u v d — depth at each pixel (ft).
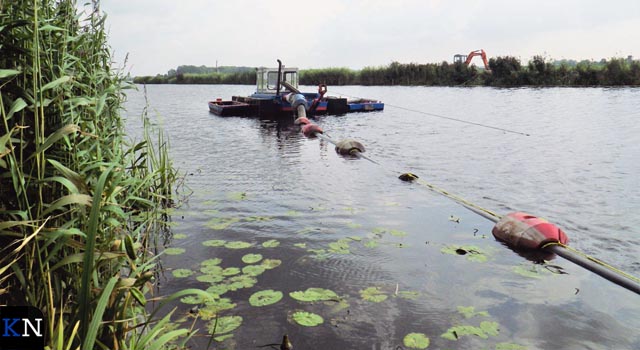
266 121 58.29
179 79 236.22
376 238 15.39
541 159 29.07
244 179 24.52
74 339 7.10
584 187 21.86
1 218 7.99
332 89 135.44
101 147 10.50
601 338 9.37
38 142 7.48
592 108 62.49
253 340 9.25
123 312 7.34
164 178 18.95
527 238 14.48
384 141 38.04
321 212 18.38
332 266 13.07
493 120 52.54
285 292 11.42
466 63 146.10
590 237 15.35
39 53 8.33
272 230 16.17
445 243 14.96
